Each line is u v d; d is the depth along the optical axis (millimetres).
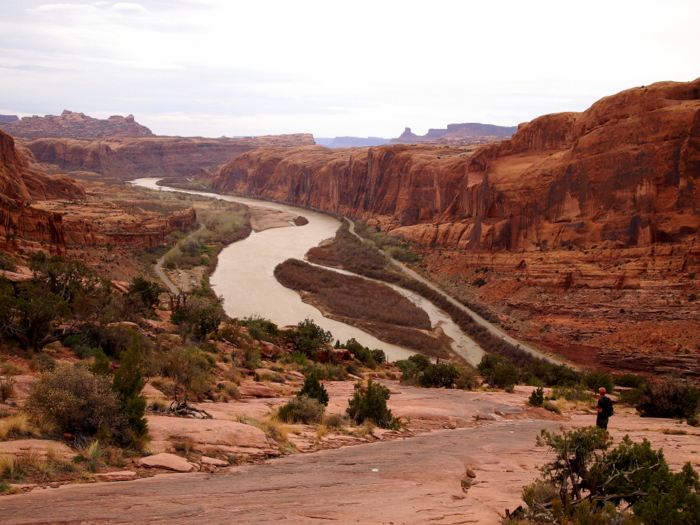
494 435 19188
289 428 16312
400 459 13633
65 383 11805
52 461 9570
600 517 8719
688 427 22641
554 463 10742
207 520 7570
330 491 9977
